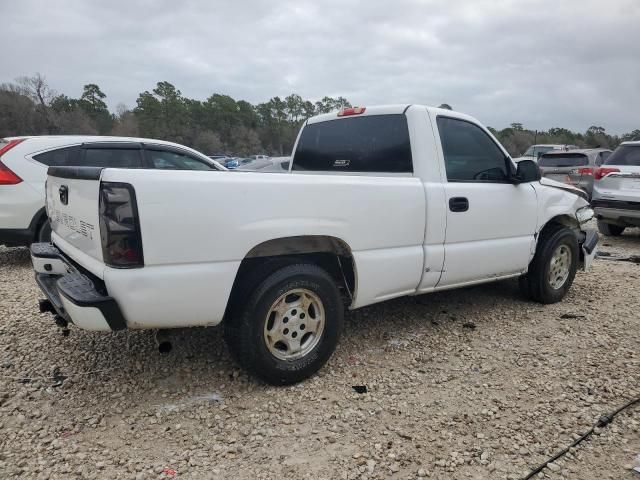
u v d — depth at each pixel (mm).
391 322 4637
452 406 3148
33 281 5910
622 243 9250
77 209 3016
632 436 2832
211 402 3154
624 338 4281
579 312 5000
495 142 4641
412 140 4020
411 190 3783
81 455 2600
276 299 3182
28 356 3744
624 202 8531
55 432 2803
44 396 3182
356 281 3553
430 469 2533
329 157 4668
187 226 2777
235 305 3166
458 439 2791
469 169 4363
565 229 5191
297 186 3162
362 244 3520
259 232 3018
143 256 2684
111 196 2613
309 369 3400
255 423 2932
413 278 3891
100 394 3225
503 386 3414
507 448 2707
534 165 4520
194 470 2508
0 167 6141
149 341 4031
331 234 3334
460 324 4609
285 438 2791
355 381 3469
